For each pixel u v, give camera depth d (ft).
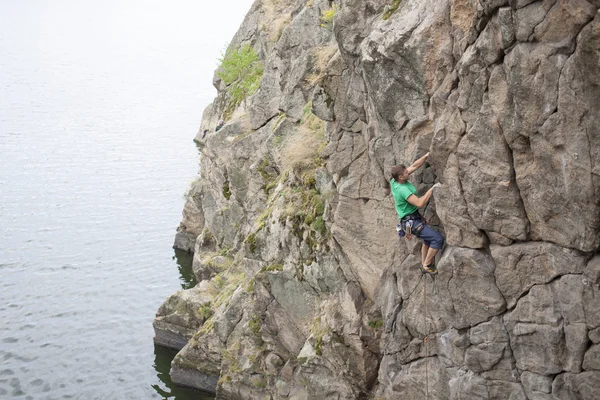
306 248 69.41
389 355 57.52
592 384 43.34
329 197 65.67
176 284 125.90
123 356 101.35
